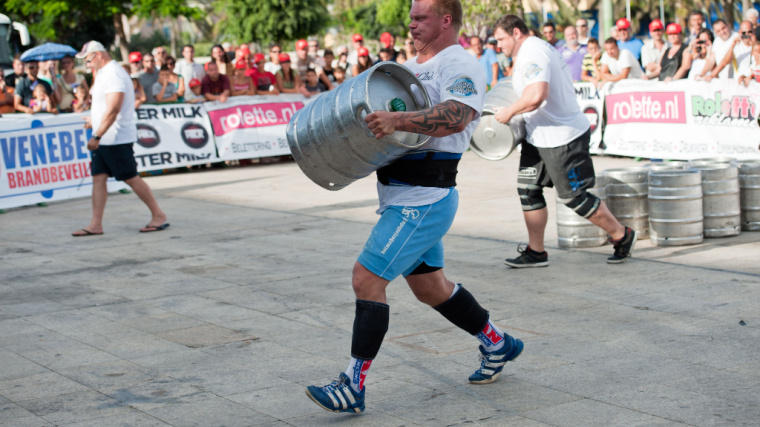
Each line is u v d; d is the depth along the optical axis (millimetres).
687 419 3164
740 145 10602
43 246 7613
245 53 14102
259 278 5969
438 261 3494
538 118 5652
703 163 6980
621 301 4941
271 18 27188
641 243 6594
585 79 12906
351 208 9016
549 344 4207
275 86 14453
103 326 4863
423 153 3287
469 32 19109
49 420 3400
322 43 39938
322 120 3191
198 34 49406
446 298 3547
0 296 5695
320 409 3451
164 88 13430
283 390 3688
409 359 4066
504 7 18703
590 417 3238
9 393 3754
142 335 4652
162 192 11102
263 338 4508
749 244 6328
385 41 14656
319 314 4957
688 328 4344
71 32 29031
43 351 4402
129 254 7074
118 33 26844
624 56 12352
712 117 10930
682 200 6309
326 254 6727
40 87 12414
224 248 7156
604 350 4066
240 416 3393
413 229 3281
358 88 3078
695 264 5777
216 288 5719
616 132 12430
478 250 6613
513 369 3861
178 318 4992
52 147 10508
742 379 3568
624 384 3588
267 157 14703
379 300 3326
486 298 5164
